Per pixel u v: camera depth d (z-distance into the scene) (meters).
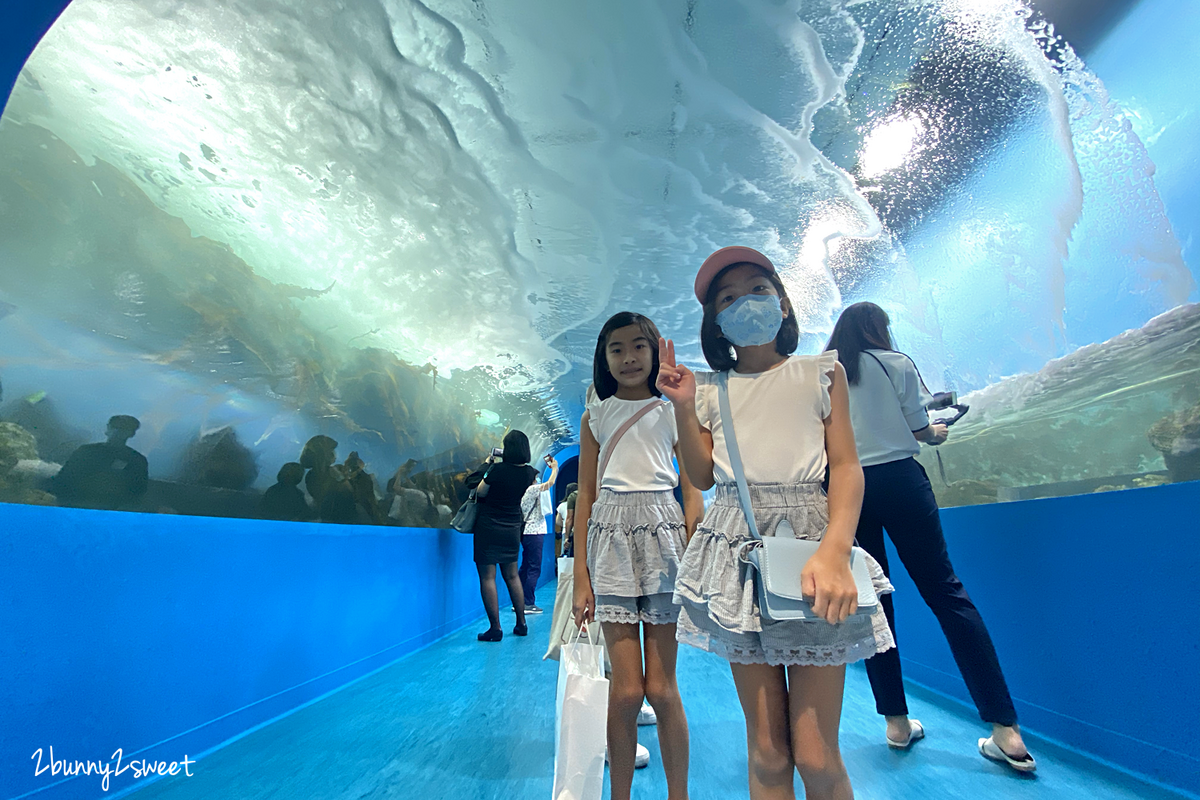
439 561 5.92
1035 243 3.06
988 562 2.83
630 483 1.85
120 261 2.41
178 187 2.73
